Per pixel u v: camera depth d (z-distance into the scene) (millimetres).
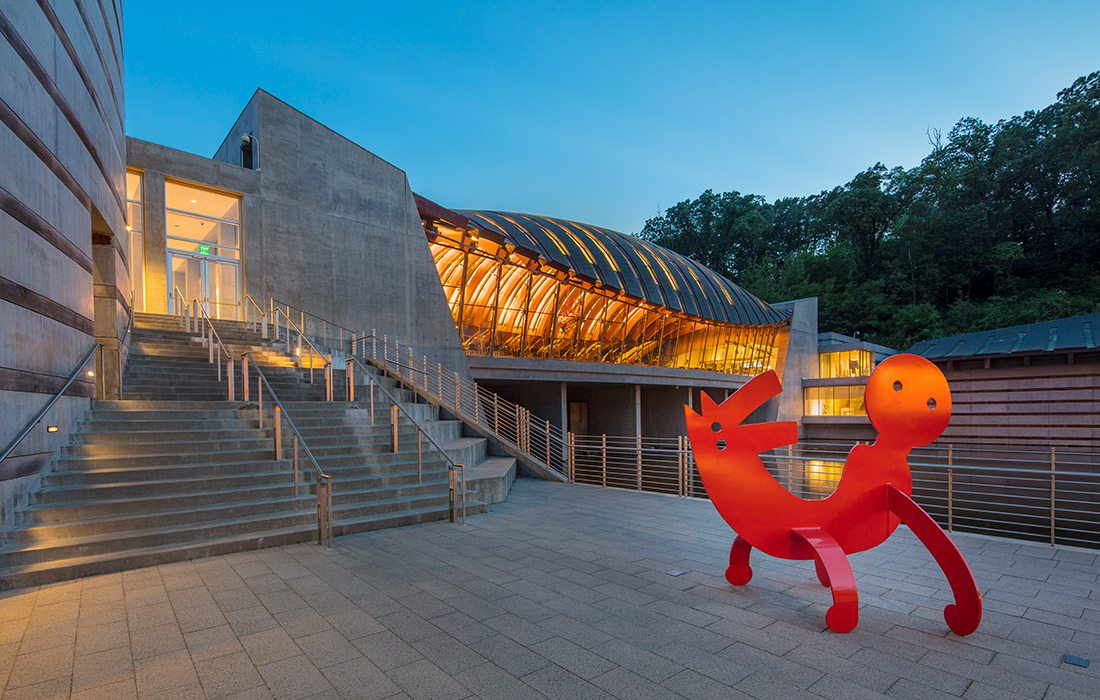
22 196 7004
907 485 5562
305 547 7477
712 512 10156
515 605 5418
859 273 70000
